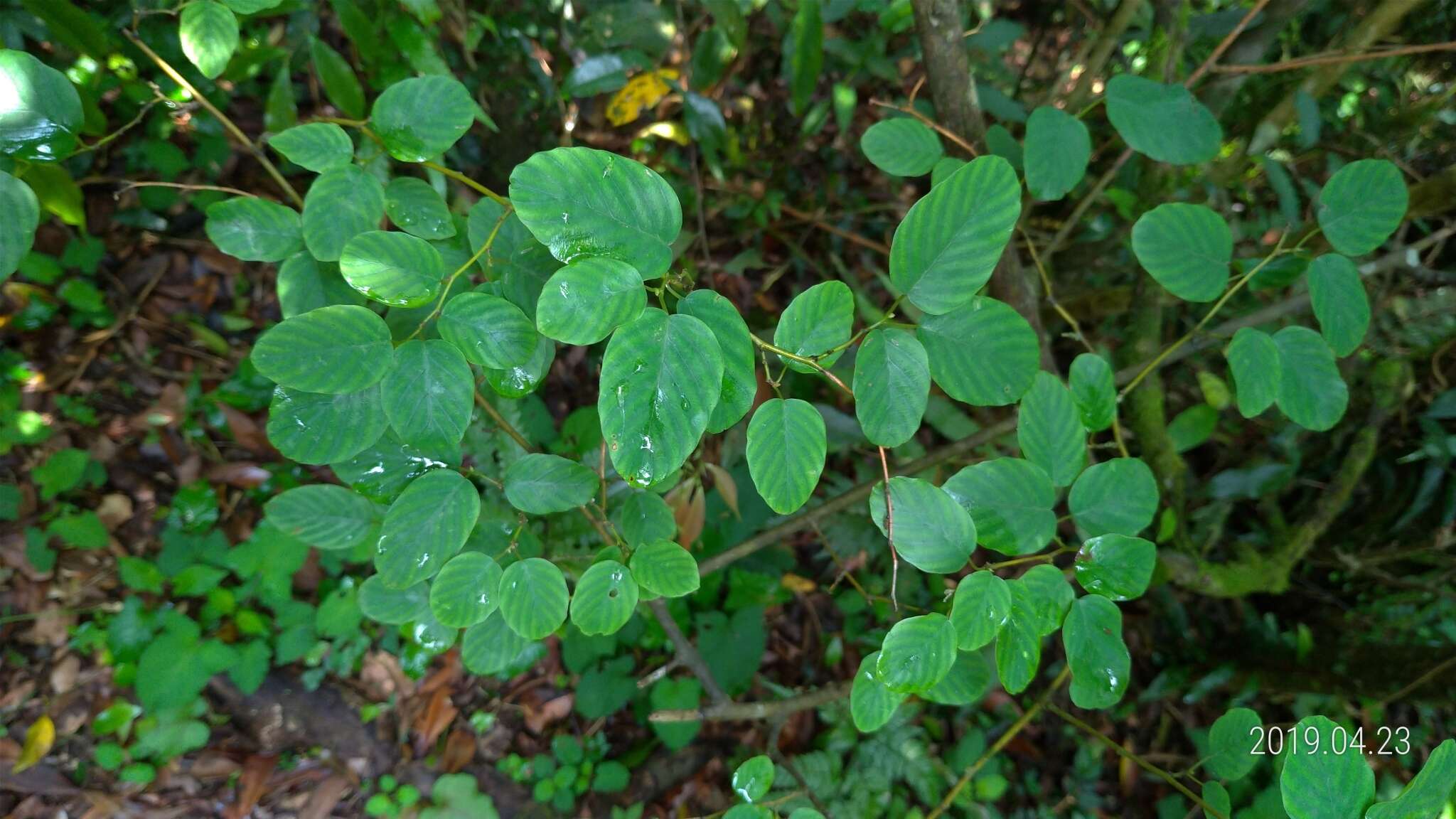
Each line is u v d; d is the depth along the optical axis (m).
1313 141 0.69
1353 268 0.36
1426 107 0.81
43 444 0.83
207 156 0.87
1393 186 0.35
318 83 0.89
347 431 0.30
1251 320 0.64
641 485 0.25
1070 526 0.66
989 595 0.32
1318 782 0.29
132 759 0.77
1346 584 0.94
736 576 0.88
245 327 0.94
